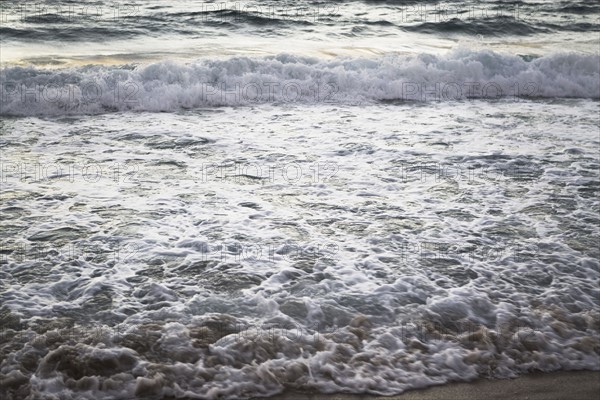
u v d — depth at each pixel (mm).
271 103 12383
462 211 7156
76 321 4887
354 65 13984
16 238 6281
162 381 4234
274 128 10500
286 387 4270
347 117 11297
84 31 18141
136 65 13531
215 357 4500
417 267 5836
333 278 5617
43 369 4312
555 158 9000
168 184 7871
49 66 14430
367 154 9141
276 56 14047
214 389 4215
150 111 11703
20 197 7320
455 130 10461
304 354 4562
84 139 9727
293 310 5098
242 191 7684
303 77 13234
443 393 4266
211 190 7695
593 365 4559
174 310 5062
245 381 4297
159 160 8773
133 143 9555
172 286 5441
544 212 7141
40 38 17344
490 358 4590
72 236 6359
